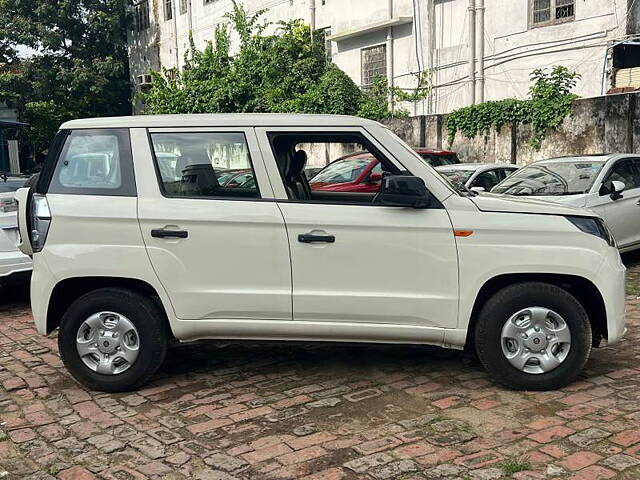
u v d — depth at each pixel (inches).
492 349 182.9
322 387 194.1
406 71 836.6
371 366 211.3
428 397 183.6
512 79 722.2
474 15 741.3
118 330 191.0
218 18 1120.2
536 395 182.4
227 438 161.6
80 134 193.3
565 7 667.4
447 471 140.8
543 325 182.1
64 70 1218.0
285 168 190.4
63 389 199.6
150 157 189.0
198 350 232.4
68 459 154.0
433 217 179.9
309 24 951.0
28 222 201.3
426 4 800.3
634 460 142.8
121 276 186.2
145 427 169.9
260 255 183.3
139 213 185.0
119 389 193.0
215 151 188.4
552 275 182.4
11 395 196.2
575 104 560.4
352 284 182.1
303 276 182.9
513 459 145.2
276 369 211.2
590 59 650.8
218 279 185.0
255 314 185.5
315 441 157.9
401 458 147.6
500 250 178.2
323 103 775.1
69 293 199.6
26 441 164.4
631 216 354.9
